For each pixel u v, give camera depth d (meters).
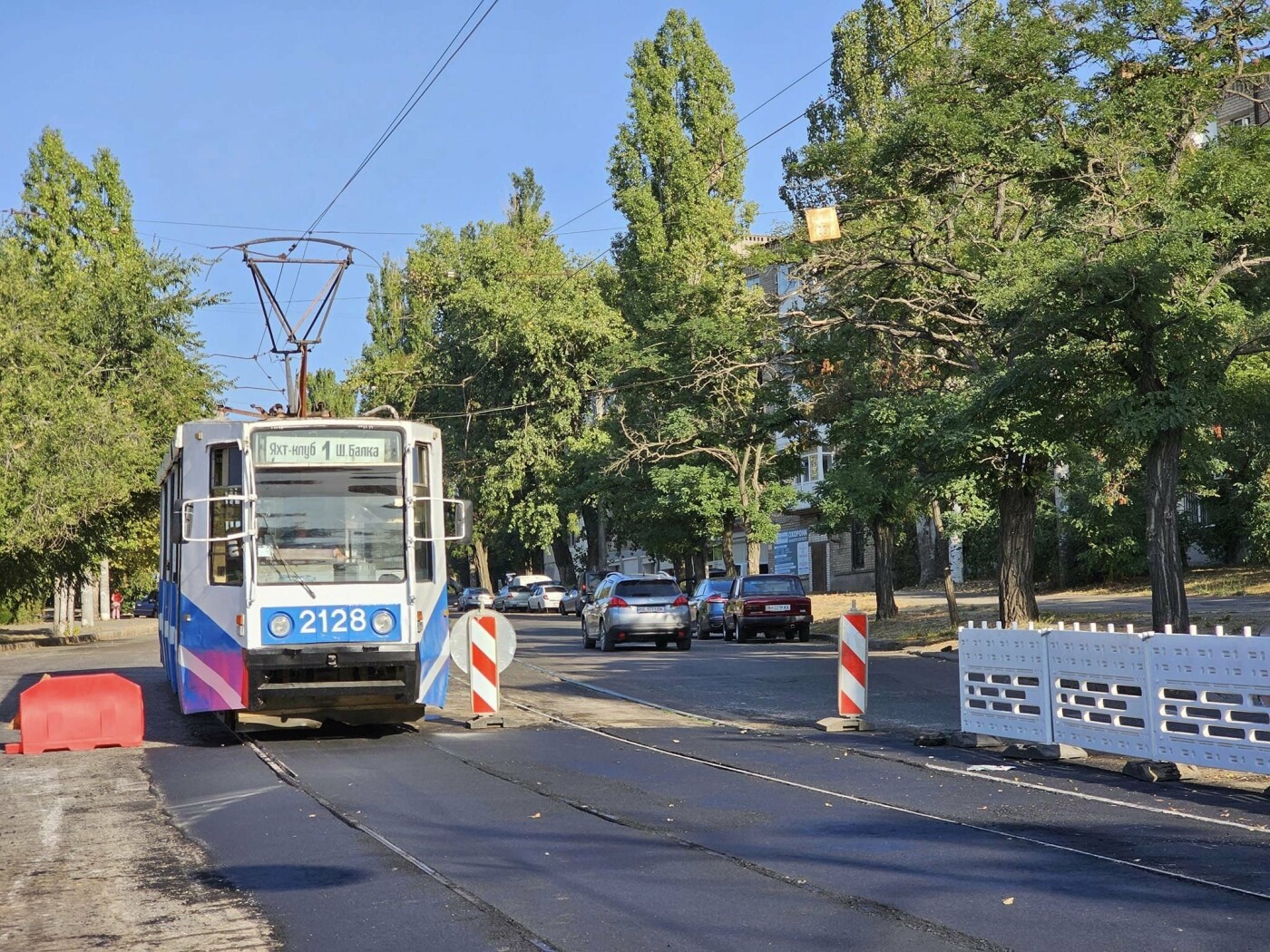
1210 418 21.48
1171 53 23.09
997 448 25.03
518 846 9.00
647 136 52.91
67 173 52.81
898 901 7.24
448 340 66.75
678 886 7.71
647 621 32.84
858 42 46.31
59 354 43.94
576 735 15.61
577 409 61.25
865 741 14.75
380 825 9.89
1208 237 21.30
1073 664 12.73
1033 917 6.86
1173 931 6.53
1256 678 10.66
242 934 6.92
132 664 32.59
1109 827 9.38
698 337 45.31
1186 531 44.81
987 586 54.22
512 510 62.72
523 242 65.81
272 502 15.08
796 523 71.50
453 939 6.68
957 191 26.50
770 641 38.03
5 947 6.82
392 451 15.50
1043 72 23.80
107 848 9.43
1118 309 19.23
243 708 14.76
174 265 51.00
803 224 29.53
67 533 42.84
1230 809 10.09
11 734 16.95
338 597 15.01
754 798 10.84
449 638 16.31
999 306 20.61
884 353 29.08
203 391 50.94
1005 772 12.16
